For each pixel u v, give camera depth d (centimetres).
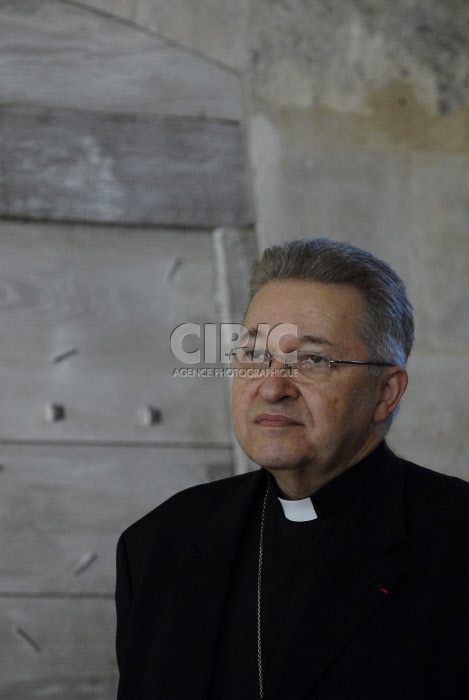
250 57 809
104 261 755
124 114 772
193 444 744
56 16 769
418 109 837
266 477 472
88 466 723
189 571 443
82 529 713
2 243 736
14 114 746
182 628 422
